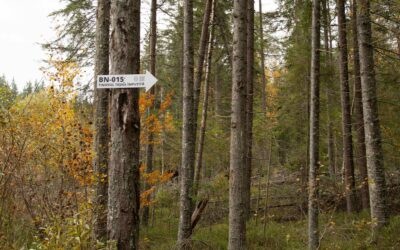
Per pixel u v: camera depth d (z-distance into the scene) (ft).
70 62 25.36
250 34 40.81
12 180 20.49
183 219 29.04
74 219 15.39
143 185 42.27
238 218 21.62
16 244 18.74
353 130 47.39
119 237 15.05
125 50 15.64
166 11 44.14
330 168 51.21
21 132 20.92
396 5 27.63
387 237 25.67
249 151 40.88
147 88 15.44
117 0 15.75
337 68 52.90
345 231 31.32
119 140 15.38
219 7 44.16
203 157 48.88
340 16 40.65
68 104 22.89
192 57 30.07
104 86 15.51
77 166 21.34
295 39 50.65
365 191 39.63
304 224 38.83
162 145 55.62
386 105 40.32
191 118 29.84
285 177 56.34
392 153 41.27
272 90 76.69
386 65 39.09
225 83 60.39
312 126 28.07
